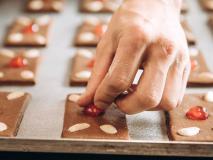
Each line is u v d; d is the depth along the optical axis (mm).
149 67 419
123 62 417
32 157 436
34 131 478
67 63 625
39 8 766
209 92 534
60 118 503
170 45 421
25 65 602
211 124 477
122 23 439
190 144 418
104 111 492
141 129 478
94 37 675
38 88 566
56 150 423
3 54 627
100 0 796
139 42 414
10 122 477
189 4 792
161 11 467
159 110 458
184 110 500
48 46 668
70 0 797
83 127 468
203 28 713
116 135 457
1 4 792
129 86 429
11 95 530
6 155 437
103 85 433
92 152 423
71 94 537
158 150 421
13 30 693
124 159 433
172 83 436
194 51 637
